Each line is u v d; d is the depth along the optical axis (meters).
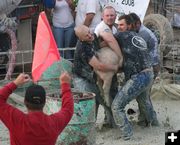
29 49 16.17
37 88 6.67
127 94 10.67
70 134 9.27
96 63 10.45
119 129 11.25
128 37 10.70
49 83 12.27
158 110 13.12
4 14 15.05
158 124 11.73
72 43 15.79
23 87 12.88
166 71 15.48
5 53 13.98
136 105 13.38
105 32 10.66
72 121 9.23
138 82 10.66
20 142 6.54
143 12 15.28
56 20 15.67
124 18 10.86
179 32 18.27
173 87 14.15
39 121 6.56
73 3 15.69
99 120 12.12
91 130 9.45
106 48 10.68
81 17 15.51
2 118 6.61
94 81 10.79
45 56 8.26
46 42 8.23
